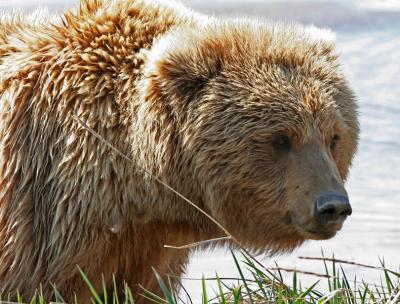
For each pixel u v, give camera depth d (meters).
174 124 11.87
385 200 21.70
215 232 12.25
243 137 11.74
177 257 12.92
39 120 12.05
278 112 11.73
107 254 12.05
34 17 13.21
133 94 11.93
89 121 11.88
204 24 12.65
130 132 11.88
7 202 12.01
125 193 11.87
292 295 11.41
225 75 11.91
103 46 12.22
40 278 11.93
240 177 11.80
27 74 12.23
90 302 12.22
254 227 12.06
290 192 11.63
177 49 11.87
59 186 11.84
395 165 23.83
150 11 12.59
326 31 12.88
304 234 11.59
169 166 11.87
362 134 25.73
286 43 12.20
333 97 12.16
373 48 33.03
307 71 12.06
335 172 11.60
